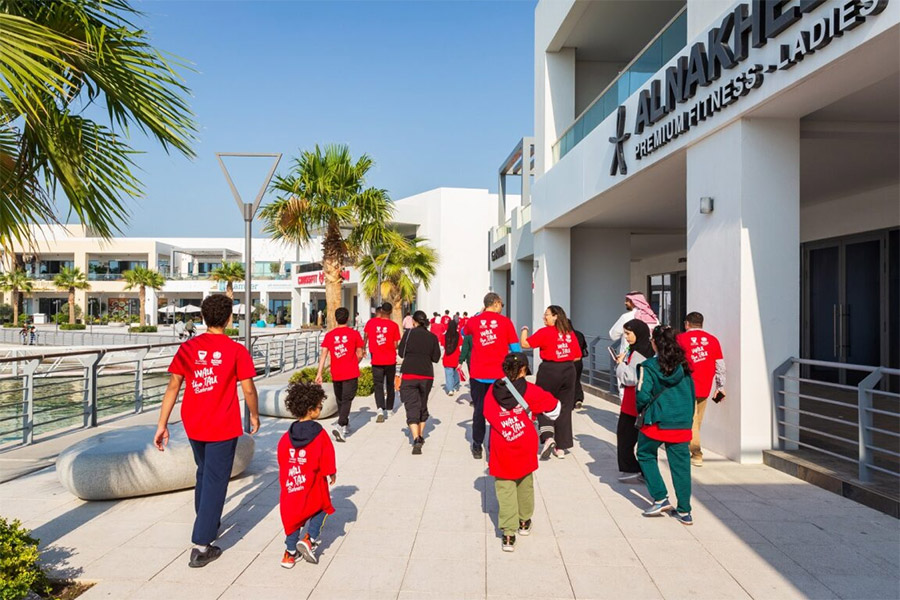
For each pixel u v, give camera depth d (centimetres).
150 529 462
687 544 434
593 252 1619
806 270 1291
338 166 1298
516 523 421
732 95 656
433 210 4022
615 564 400
